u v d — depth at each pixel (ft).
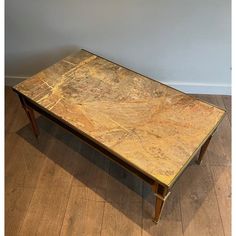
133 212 5.39
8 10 6.60
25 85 5.76
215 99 7.59
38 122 7.10
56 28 6.83
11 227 5.26
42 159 6.33
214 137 6.68
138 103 5.35
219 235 5.07
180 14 6.29
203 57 7.04
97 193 5.69
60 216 5.38
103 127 4.93
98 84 5.75
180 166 4.34
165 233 5.09
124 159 4.46
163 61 7.20
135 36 6.77
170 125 4.96
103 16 6.48
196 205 5.48
